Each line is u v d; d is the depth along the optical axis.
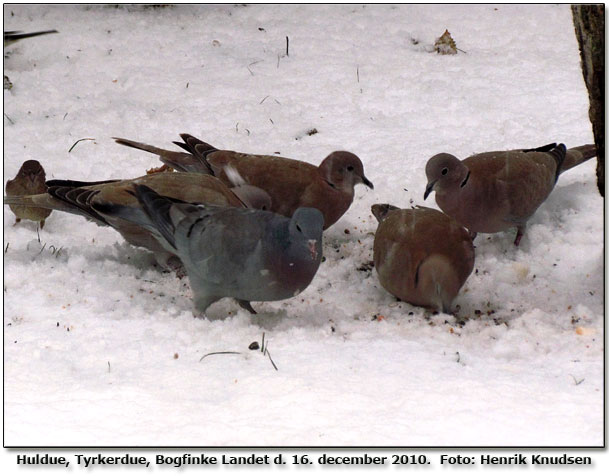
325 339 9.91
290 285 10.05
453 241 10.88
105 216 11.72
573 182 13.85
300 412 8.09
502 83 17.19
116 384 8.74
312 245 9.77
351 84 17.31
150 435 7.73
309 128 15.88
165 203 10.66
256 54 18.59
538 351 9.70
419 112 16.25
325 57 18.39
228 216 10.21
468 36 19.41
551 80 17.25
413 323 10.54
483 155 12.52
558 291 11.45
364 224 13.48
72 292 11.11
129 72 17.77
